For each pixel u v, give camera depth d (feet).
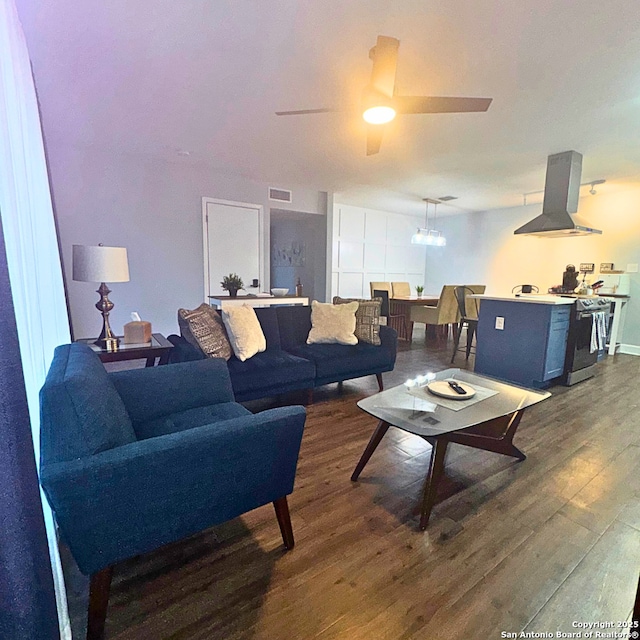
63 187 13.25
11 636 2.21
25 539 2.29
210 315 9.18
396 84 8.03
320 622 3.76
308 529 5.15
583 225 12.77
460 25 6.14
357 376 10.63
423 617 3.84
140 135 11.74
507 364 12.31
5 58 3.57
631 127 10.34
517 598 4.07
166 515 3.74
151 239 15.16
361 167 14.97
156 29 6.42
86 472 3.21
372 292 20.29
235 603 3.97
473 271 25.52
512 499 5.90
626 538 5.02
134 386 5.57
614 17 5.87
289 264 25.77
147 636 3.59
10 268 3.16
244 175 16.72
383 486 6.23
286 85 8.36
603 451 7.55
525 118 9.77
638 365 15.11
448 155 13.07
